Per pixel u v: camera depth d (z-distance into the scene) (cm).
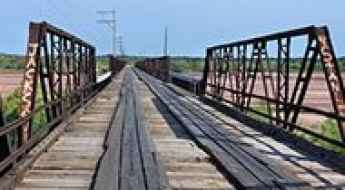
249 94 1559
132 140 1113
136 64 13250
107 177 751
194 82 2814
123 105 2044
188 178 807
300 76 1130
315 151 1006
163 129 1378
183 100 2397
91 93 2298
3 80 6962
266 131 1293
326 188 746
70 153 981
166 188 699
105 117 1636
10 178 699
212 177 818
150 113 1827
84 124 1448
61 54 1286
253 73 1576
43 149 966
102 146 1066
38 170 833
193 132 1255
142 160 891
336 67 988
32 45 956
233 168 827
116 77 5544
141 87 3684
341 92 975
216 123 1491
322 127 2155
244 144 1109
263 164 874
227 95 3853
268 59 1393
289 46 1186
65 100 1371
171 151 1035
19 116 873
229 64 1959
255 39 1489
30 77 926
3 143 720
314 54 1041
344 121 874
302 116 2912
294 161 945
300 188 711
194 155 991
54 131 1169
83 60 2023
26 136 859
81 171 829
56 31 1173
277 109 1289
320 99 4503
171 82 4172
